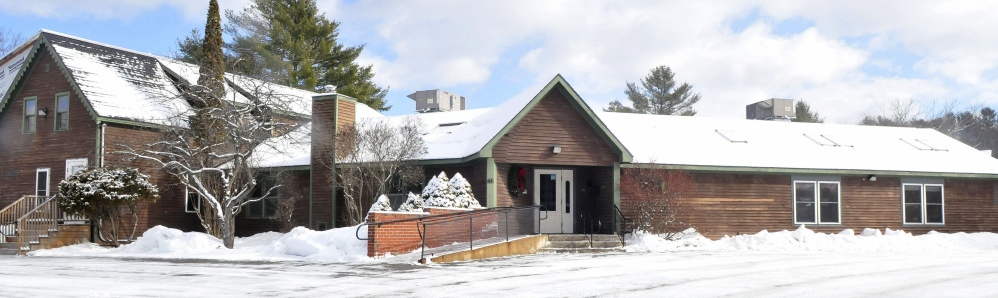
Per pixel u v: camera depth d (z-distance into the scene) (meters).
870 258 19.73
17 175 29.02
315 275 14.87
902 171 29.36
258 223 28.75
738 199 27.86
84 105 27.27
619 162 25.67
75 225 25.20
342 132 26.00
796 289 12.66
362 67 54.12
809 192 28.83
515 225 22.41
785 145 30.59
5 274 15.05
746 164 27.75
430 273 15.28
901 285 13.27
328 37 53.22
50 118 28.44
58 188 25.47
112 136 26.86
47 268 16.50
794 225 28.38
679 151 28.16
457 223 20.94
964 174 30.00
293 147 29.14
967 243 27.02
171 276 14.66
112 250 22.58
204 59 28.36
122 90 28.41
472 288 12.78
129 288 12.65
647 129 30.50
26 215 23.48
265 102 25.09
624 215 25.91
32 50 28.88
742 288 12.78
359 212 25.78
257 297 11.62
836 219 28.92
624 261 18.42
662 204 25.34
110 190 24.09
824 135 32.62
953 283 13.56
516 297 11.72
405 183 25.66
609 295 11.92
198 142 24.97
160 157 27.67
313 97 27.42
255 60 45.03
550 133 25.16
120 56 30.39
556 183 26.25
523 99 25.62
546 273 15.28
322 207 26.56
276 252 19.86
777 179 28.45
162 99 28.95
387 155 24.92
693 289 12.65
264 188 28.81
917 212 29.97
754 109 39.56
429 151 26.28
